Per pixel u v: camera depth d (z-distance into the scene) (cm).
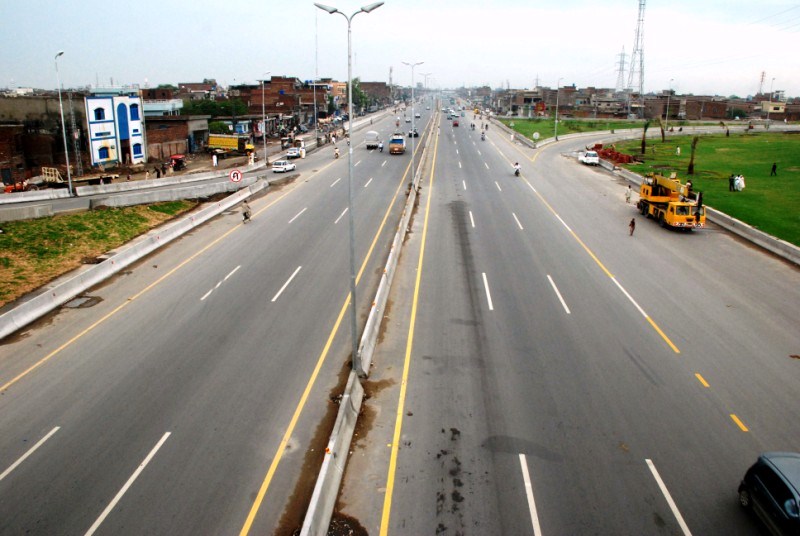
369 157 6956
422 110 19575
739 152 7575
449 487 1291
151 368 1812
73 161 6097
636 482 1310
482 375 1789
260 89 12425
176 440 1449
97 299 2409
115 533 1151
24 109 5906
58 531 1155
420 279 2656
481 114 16450
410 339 2038
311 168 6094
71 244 3094
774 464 1170
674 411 1598
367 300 2389
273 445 1438
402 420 1549
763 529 1158
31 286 2508
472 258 2978
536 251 3122
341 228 3584
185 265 2853
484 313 2264
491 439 1465
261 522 1187
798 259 2927
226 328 2111
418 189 4909
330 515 1195
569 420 1548
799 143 8544
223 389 1691
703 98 16175
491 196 4662
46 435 1467
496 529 1169
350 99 1864
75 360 1869
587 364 1859
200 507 1224
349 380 1639
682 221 3534
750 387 1730
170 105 9606
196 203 4391
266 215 3938
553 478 1320
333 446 1338
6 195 4128
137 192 4803
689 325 2169
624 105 17138
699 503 1247
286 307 2311
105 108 5897
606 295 2467
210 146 7419
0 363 1855
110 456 1387
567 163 6781
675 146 8456
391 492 1275
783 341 2044
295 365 1838
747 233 3434
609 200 4612
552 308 2320
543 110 17188
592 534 1157
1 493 1261
